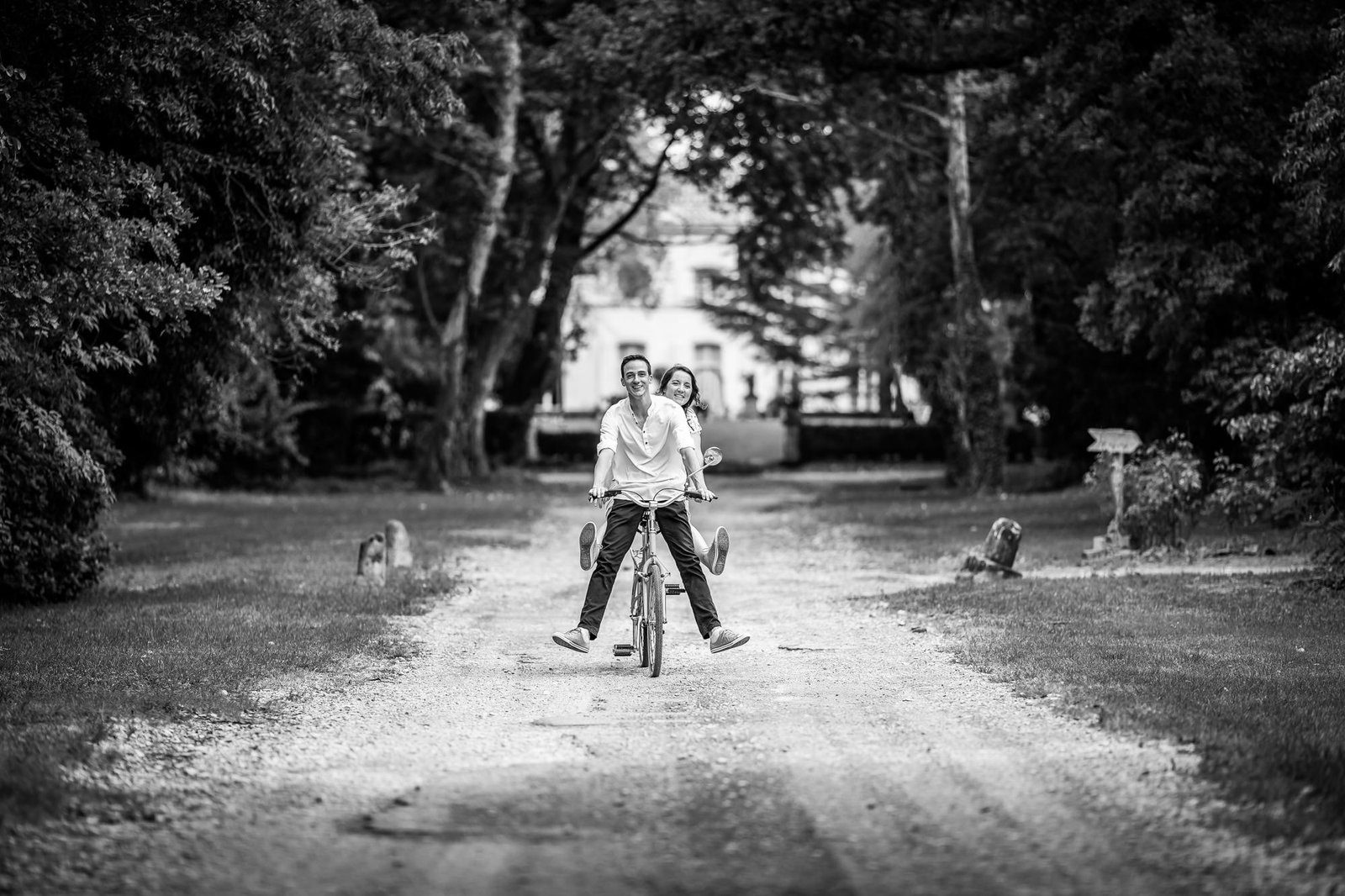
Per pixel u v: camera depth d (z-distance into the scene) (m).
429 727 11.90
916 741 11.17
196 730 11.69
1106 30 27.75
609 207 77.94
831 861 8.02
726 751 10.83
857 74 33.56
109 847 8.32
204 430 47.75
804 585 23.73
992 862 7.99
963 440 53.31
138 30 17.12
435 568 25.78
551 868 7.90
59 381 18.03
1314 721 11.34
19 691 13.09
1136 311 28.47
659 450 15.31
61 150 16.69
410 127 23.02
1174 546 25.89
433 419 57.34
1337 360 19.80
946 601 20.08
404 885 7.63
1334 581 20.17
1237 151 25.55
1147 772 9.93
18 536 19.52
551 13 45.53
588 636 15.14
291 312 22.84
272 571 24.72
